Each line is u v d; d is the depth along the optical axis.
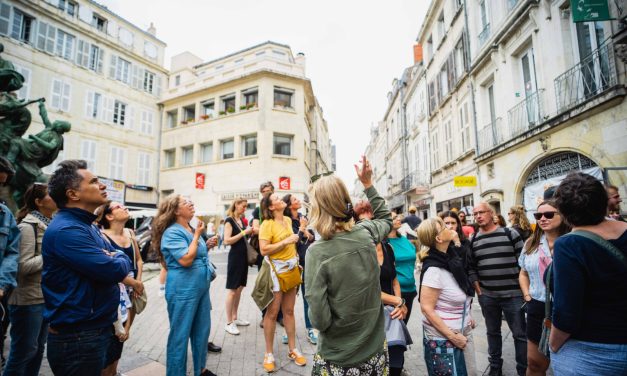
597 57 6.48
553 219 2.54
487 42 10.84
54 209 2.92
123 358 3.66
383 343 1.76
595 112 6.43
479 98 11.57
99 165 21.55
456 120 13.58
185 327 2.93
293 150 21.56
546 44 8.07
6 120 5.81
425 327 2.51
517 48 9.41
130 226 14.41
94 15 22.11
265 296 3.40
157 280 9.01
